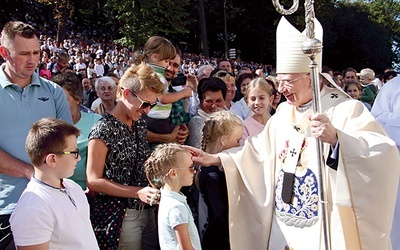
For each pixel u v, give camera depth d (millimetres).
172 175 2686
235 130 3303
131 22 24781
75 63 17219
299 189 2805
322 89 2898
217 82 4000
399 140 3668
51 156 2230
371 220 2508
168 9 25422
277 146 3025
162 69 3789
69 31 29234
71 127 2328
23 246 2119
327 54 46438
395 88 3840
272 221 2977
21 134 2768
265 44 40000
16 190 2736
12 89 2791
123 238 2926
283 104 3131
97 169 2777
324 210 2439
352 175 2473
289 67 2783
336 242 2635
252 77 5762
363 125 2658
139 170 2930
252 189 3012
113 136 2805
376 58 48500
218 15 37312
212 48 39844
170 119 3914
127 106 2854
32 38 2738
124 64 17828
